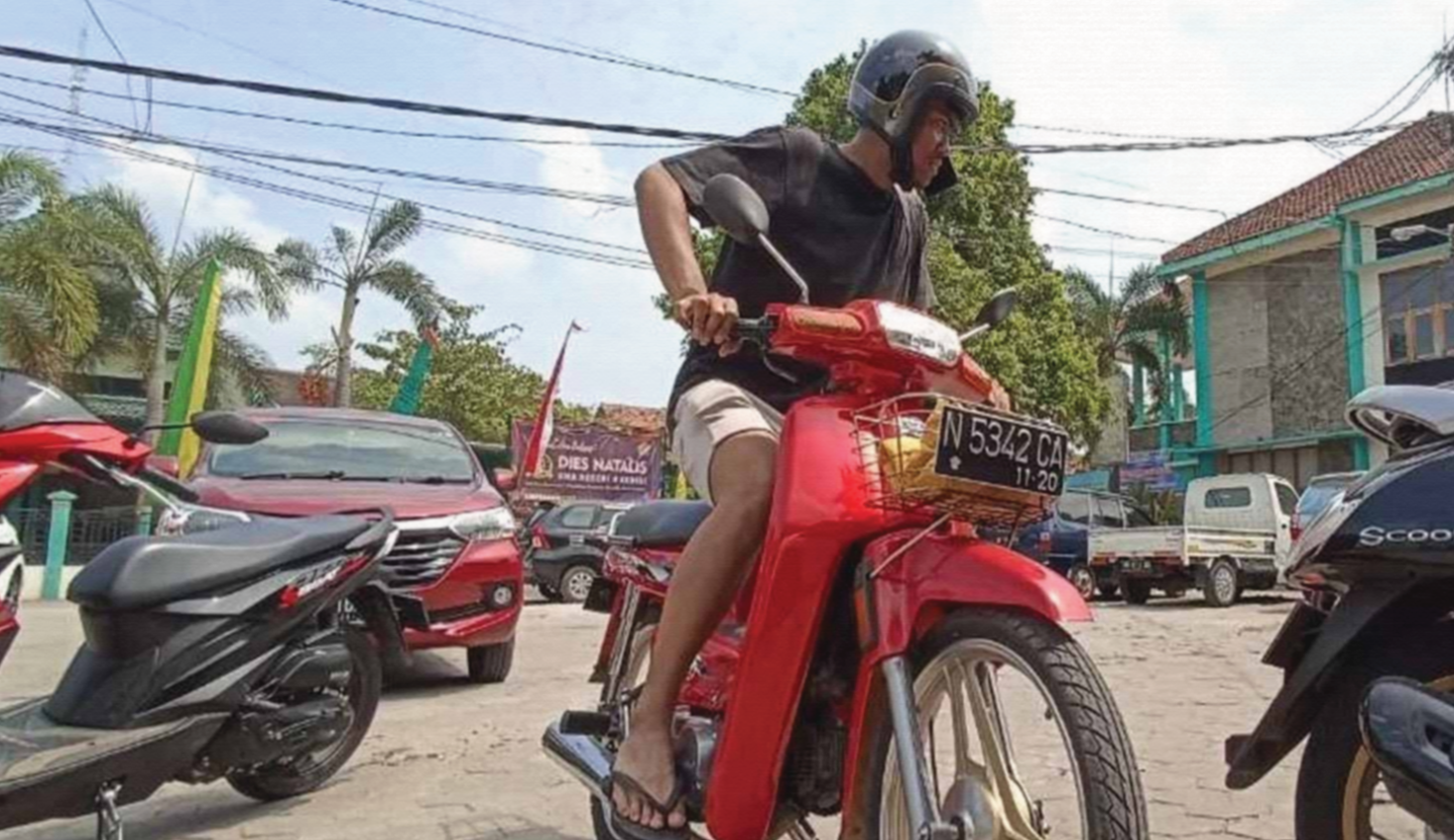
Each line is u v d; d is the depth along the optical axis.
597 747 3.12
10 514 3.75
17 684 6.88
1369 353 23.73
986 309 3.02
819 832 3.79
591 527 16.12
